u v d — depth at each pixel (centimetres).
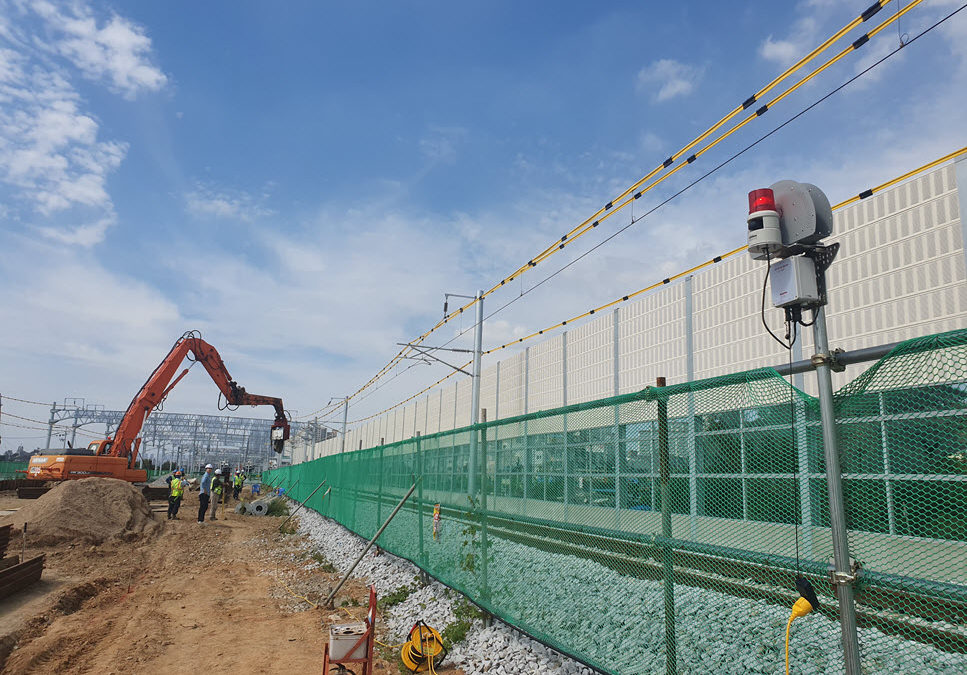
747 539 410
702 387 455
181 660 755
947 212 877
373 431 4775
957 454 295
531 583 684
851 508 341
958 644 297
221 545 1877
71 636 848
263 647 810
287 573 1384
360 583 1215
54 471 2747
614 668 523
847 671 318
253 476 8388
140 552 1670
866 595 332
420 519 1094
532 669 626
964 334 292
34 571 1152
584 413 616
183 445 9556
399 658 734
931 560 300
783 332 1166
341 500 2061
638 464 526
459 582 884
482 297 2480
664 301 1526
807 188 373
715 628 452
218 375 3206
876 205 986
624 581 541
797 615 347
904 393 321
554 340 2089
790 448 385
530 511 711
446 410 3145
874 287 980
